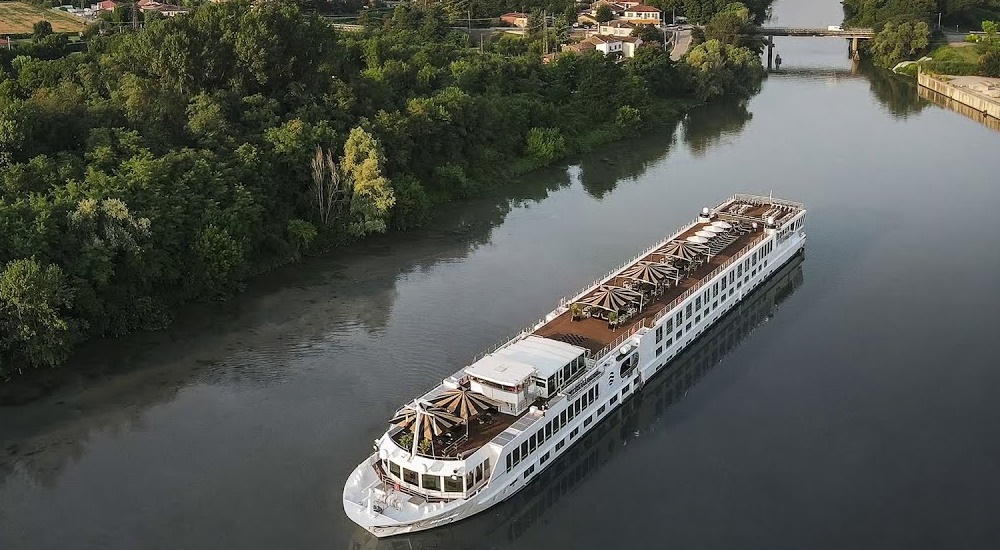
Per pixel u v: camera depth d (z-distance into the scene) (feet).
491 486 365.40
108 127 621.72
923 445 405.59
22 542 355.56
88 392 459.73
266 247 620.90
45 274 468.34
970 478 383.45
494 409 392.27
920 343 493.36
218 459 403.75
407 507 355.77
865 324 517.96
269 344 505.25
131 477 392.88
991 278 574.15
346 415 435.12
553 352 414.41
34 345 466.29
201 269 558.15
